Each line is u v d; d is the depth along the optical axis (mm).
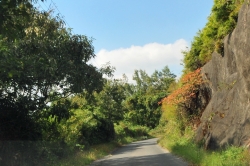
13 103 12555
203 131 18719
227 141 13828
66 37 14641
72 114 18047
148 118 72125
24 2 8180
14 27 8055
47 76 13789
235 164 10461
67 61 14531
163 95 71625
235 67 15711
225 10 17375
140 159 18000
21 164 12375
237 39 14078
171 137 30062
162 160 16594
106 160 19219
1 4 7391
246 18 13180
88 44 15500
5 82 11617
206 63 23297
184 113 27297
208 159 12688
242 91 13602
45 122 15758
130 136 56281
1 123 11930
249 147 11758
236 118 13953
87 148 23031
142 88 86312
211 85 21266
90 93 17500
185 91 25438
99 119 30156
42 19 13336
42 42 13242
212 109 18547
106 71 17625
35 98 14438
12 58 9719
